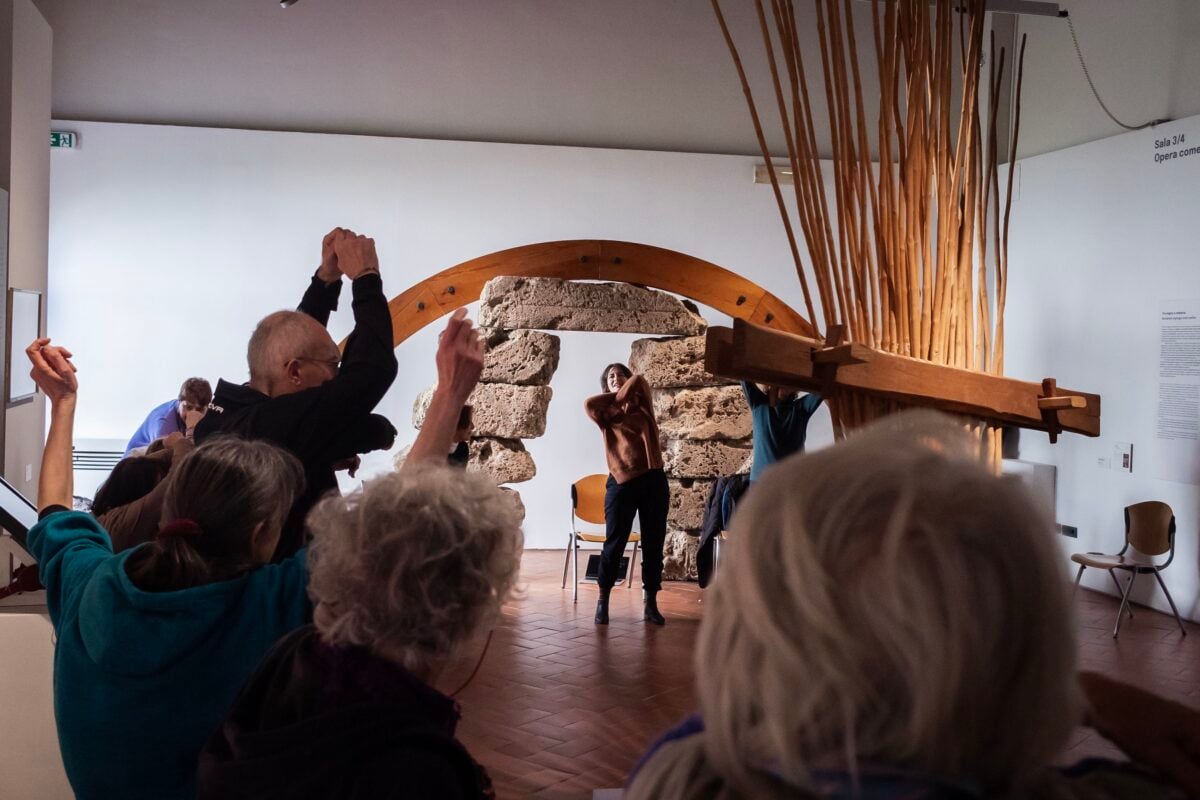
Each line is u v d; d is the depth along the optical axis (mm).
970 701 566
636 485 6391
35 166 6727
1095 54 7699
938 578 571
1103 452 7621
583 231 9398
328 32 9141
